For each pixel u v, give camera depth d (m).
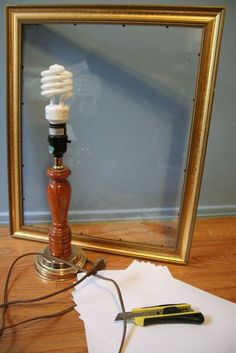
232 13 0.67
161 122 0.71
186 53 0.63
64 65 0.68
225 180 0.85
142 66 0.67
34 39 0.65
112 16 0.58
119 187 0.79
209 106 0.58
